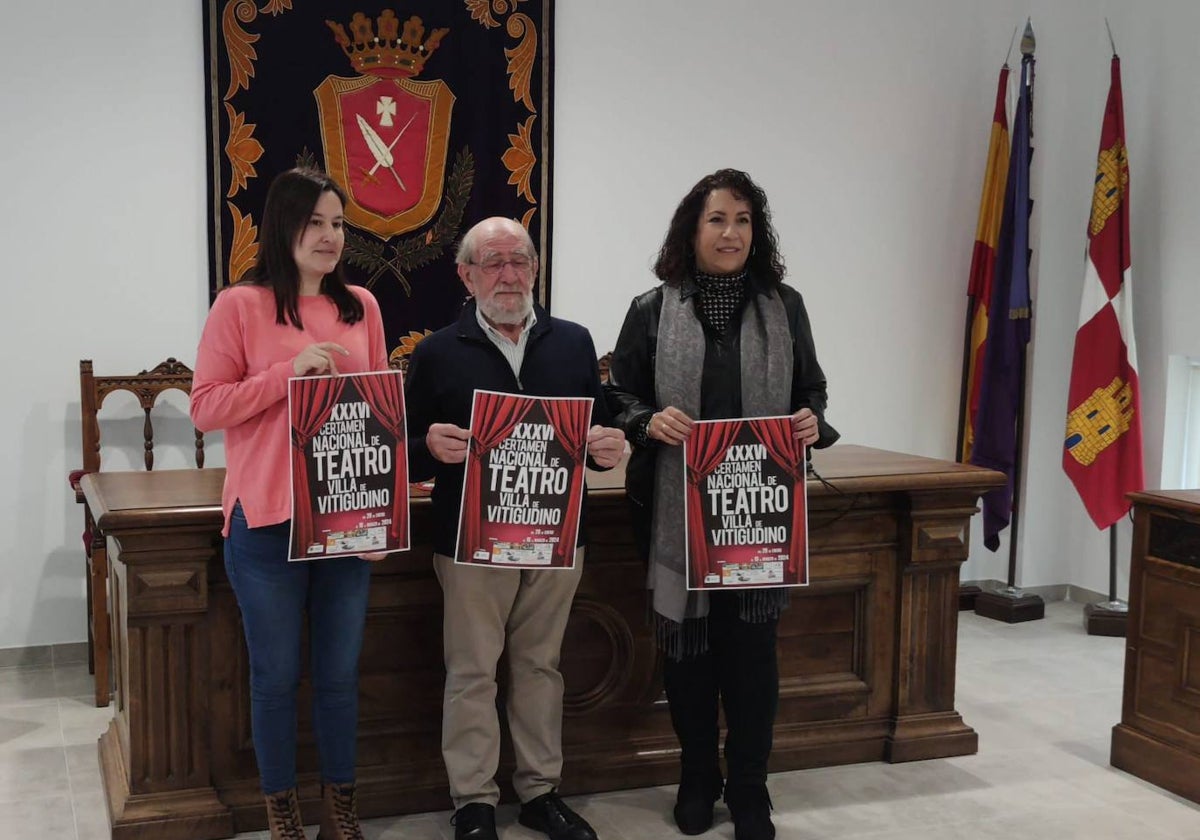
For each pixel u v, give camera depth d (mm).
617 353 2688
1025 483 5031
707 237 2531
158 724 2590
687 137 4633
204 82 4004
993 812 2855
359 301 2381
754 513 2473
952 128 5004
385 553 2279
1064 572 5164
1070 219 5000
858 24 4816
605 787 2932
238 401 2188
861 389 4996
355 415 2238
